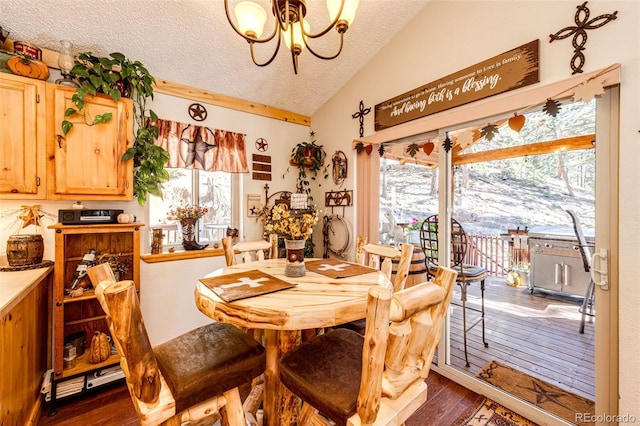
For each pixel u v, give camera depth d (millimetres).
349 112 2996
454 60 2066
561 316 2553
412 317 855
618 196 1396
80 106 1854
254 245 2234
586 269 1704
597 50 1439
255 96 3006
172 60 2348
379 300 732
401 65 2455
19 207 1938
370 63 2754
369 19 2320
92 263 2043
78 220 1882
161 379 987
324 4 2088
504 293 2896
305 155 3244
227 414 1124
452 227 2254
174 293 2539
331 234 3252
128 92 2156
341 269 1776
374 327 747
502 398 1825
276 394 1482
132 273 2201
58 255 1774
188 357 1105
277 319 1062
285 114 3328
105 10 1843
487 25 1882
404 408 902
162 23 2012
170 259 2498
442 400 1877
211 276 1554
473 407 1809
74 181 1875
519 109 1746
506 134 1997
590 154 1619
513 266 2826
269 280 1469
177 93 2584
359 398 806
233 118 2955
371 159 2748
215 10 1995
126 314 781
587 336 2381
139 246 2059
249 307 1100
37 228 1989
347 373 1066
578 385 1865
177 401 918
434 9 2209
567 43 1540
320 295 1245
